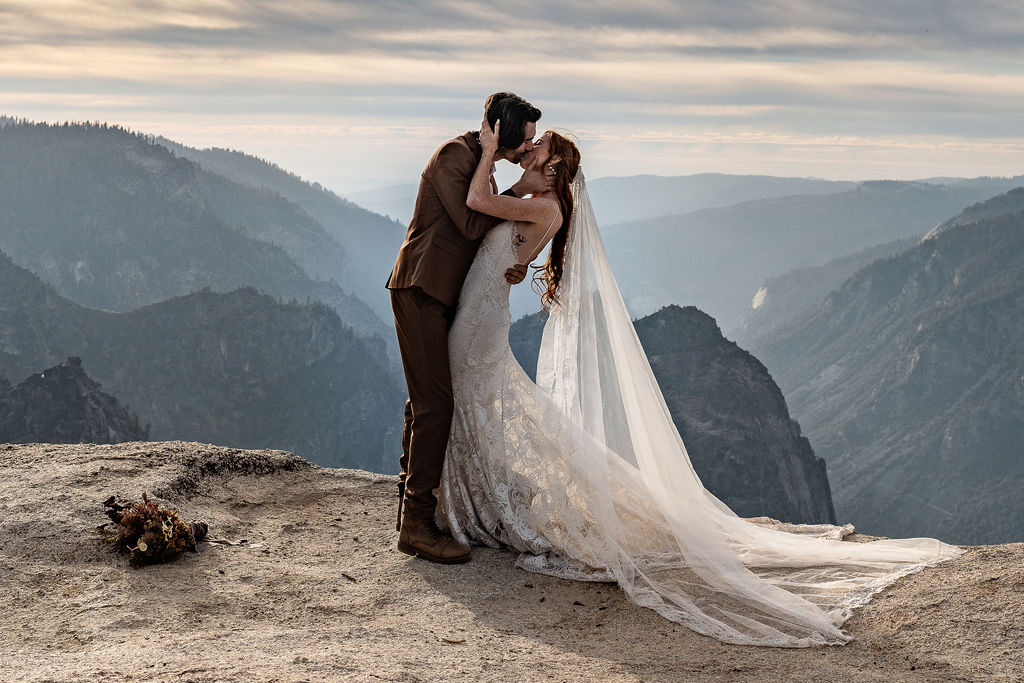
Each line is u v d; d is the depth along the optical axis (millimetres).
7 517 5043
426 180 4797
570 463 4883
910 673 3512
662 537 4840
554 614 4305
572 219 5059
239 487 6359
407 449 5340
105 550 4773
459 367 4996
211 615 4082
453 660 3506
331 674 3148
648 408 4992
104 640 3668
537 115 4750
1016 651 3588
